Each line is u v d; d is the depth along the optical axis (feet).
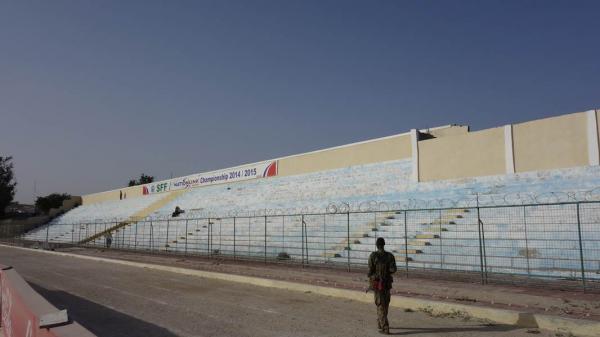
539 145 73.05
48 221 253.24
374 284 32.86
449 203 78.69
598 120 66.95
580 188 65.62
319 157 123.24
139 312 41.19
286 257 87.81
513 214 66.90
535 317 34.17
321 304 44.80
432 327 34.22
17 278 28.73
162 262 90.48
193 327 34.76
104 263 98.84
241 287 57.57
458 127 97.50
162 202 181.68
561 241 57.62
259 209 123.34
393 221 82.69
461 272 59.21
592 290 45.62
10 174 323.57
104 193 239.91
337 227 90.94
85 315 40.04
